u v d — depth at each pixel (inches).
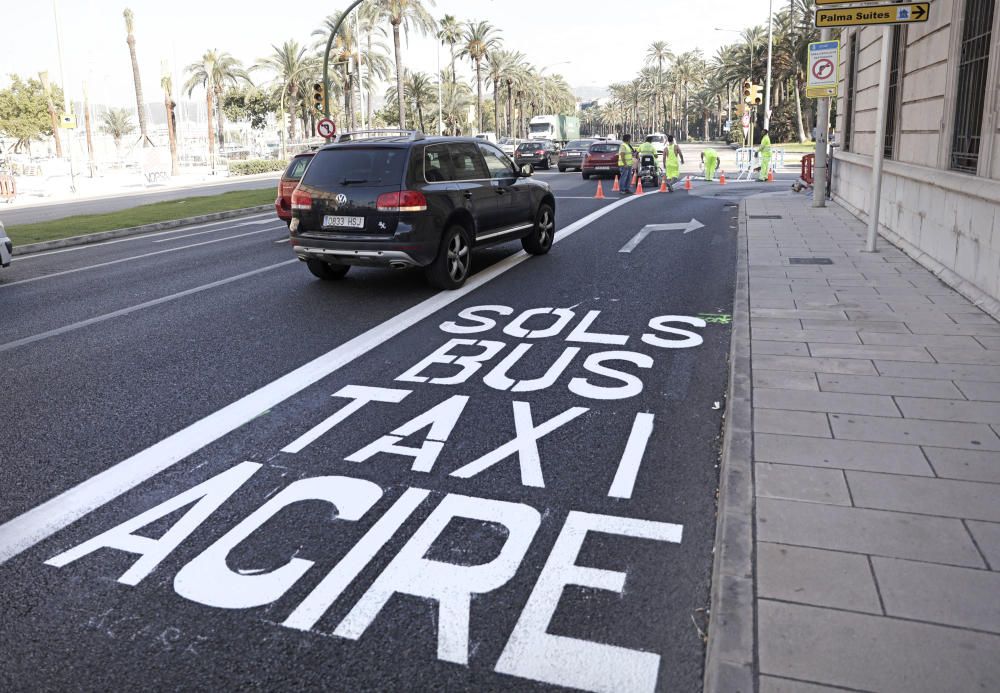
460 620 118.3
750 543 128.7
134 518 152.2
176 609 122.9
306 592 126.4
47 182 1878.7
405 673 107.3
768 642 103.8
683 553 135.6
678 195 891.4
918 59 440.5
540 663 108.5
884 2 379.2
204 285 392.2
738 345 240.2
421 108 3326.8
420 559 135.0
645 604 121.3
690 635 114.0
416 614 120.1
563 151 1486.2
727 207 723.4
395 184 346.0
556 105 5551.2
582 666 107.7
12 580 131.8
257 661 110.4
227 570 133.3
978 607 110.1
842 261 389.4
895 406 186.9
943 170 372.2
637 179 955.3
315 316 316.8
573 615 119.0
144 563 136.2
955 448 162.9
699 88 4507.9
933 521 134.1
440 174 368.8
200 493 161.8
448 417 200.5
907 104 465.4
